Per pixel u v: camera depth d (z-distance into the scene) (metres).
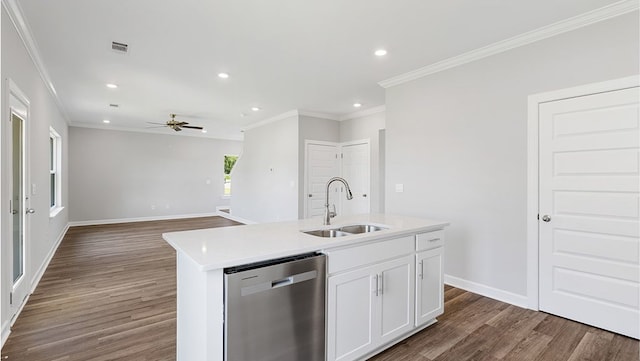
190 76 3.98
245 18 2.57
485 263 3.12
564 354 2.13
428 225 2.46
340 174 6.52
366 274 2.00
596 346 2.22
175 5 2.38
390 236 2.13
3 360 2.02
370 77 3.99
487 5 2.36
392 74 3.87
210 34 2.86
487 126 3.11
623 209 2.35
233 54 3.30
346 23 2.64
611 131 2.40
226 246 1.71
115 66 3.63
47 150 4.17
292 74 3.90
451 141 3.40
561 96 2.63
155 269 4.05
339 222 2.62
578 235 2.56
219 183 9.61
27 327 2.47
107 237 6.10
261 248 1.67
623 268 2.36
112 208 7.93
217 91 4.66
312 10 2.45
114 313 2.74
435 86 3.57
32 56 3.14
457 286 3.36
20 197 2.89
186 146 9.03
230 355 1.44
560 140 2.65
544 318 2.64
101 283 3.51
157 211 8.55
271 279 1.56
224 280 1.44
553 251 2.70
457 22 2.61
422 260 2.39
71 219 7.42
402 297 2.23
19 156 2.84
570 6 2.36
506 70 2.97
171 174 8.78
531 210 2.81
